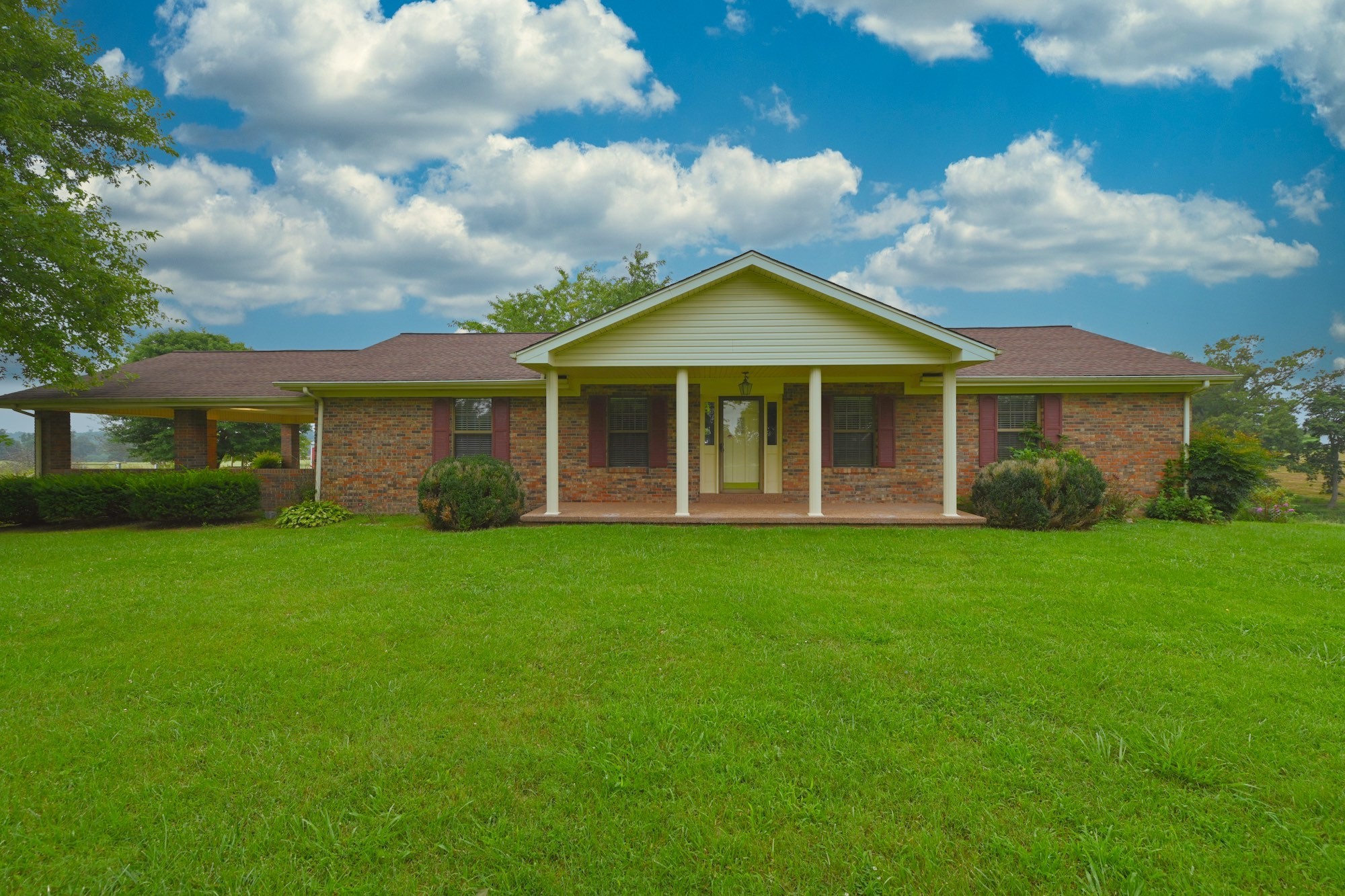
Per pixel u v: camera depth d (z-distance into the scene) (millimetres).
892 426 13172
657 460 13422
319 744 3232
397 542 9234
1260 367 33125
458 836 2490
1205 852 2377
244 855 2402
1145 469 12859
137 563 7922
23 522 12695
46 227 11344
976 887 2209
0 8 11562
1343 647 4555
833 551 8250
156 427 31781
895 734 3283
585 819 2602
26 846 2453
